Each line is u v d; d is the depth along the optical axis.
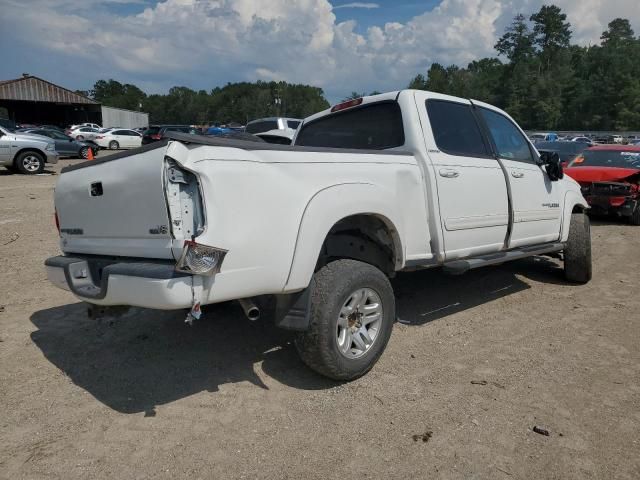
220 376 3.82
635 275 6.81
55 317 4.96
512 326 4.88
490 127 5.23
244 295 3.11
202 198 2.89
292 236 3.25
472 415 3.31
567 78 103.81
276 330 4.69
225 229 2.95
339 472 2.77
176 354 4.19
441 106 4.70
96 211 3.42
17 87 52.50
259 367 3.96
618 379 3.81
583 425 3.21
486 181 4.79
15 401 3.46
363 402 3.46
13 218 9.49
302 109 115.62
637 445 3.02
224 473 2.76
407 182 4.09
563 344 4.45
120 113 63.97
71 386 3.67
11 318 4.92
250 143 3.14
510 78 104.69
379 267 4.19
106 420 3.25
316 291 3.44
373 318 3.77
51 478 2.72
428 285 6.18
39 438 3.06
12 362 4.03
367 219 3.97
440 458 2.89
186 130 33.38
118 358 4.11
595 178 10.59
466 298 5.71
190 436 3.09
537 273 6.82
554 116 98.12
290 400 3.49
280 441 3.04
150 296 2.88
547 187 5.72
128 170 3.07
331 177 3.52
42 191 13.07
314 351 3.46
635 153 11.18
